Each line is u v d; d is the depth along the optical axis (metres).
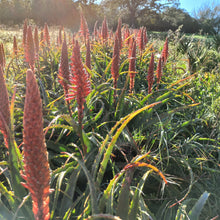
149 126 1.17
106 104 1.19
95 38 2.54
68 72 0.93
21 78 1.46
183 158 0.97
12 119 0.53
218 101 1.37
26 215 0.59
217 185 0.92
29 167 0.39
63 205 0.66
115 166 0.89
